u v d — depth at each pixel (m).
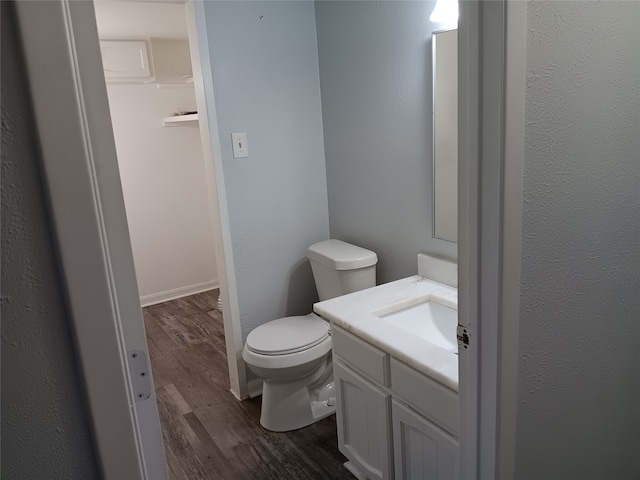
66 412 0.68
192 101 4.23
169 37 3.76
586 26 1.03
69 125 0.61
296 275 2.84
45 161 0.60
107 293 0.67
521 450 1.18
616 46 1.10
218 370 3.10
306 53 2.65
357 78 2.43
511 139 0.96
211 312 4.07
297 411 2.43
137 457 0.74
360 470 2.02
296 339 2.35
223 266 2.60
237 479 2.12
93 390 0.68
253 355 2.30
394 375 1.63
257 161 2.59
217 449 2.32
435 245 2.18
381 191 2.43
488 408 1.12
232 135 2.49
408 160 2.23
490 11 0.92
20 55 0.58
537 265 1.08
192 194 4.38
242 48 2.45
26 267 0.62
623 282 1.29
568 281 1.16
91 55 0.64
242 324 2.71
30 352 0.64
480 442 1.17
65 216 0.62
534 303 1.10
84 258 0.65
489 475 1.16
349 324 1.76
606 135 1.14
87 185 0.63
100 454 0.71
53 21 0.58
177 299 4.42
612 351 1.32
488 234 1.03
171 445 2.37
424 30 2.01
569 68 1.03
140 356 0.74
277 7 2.52
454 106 1.93
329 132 2.72
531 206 1.03
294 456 2.24
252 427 2.48
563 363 1.21
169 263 4.38
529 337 1.11
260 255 2.70
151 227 4.24
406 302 1.96
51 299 0.65
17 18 0.56
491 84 0.95
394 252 2.43
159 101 4.08
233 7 2.39
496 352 1.07
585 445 1.34
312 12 2.62
